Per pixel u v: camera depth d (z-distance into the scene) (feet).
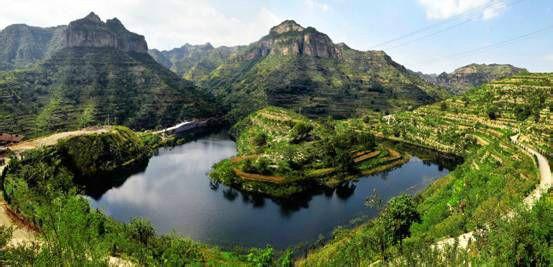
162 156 602.03
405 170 488.85
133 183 447.83
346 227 307.99
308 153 482.28
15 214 257.75
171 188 427.33
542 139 368.27
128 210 354.95
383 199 372.17
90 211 258.78
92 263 144.87
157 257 215.92
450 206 256.52
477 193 253.85
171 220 329.93
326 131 627.87
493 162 326.65
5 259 142.51
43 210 193.88
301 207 362.12
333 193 401.29
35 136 577.84
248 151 565.53
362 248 210.79
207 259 234.79
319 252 251.39
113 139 561.84
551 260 117.60
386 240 207.92
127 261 191.21
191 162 557.33
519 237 124.98
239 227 314.76
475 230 164.76
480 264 125.08
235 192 410.52
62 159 457.68
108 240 211.41
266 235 298.56
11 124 649.61
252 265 232.12
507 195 219.41
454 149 561.43
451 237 191.52
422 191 371.35
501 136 486.38
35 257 142.61
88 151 495.41
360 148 540.93
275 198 386.52
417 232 214.48
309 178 422.41
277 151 481.05
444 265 133.69
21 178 353.72
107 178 469.57
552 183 236.43
